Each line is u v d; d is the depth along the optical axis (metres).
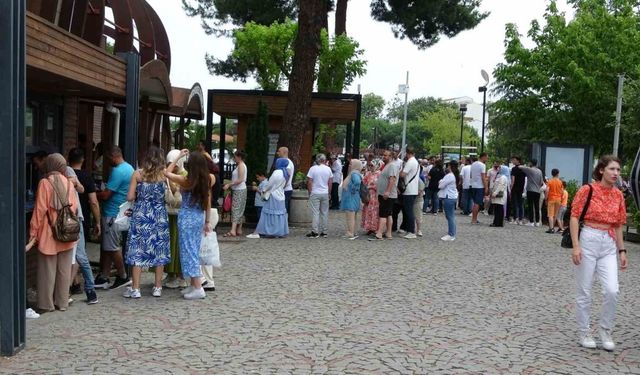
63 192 7.86
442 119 73.56
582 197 6.95
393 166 15.16
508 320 7.95
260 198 15.52
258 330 7.17
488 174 23.34
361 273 10.75
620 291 10.04
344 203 15.40
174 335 6.93
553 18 28.73
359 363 6.09
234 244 13.81
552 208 18.09
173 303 8.42
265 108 17.28
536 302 9.01
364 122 100.75
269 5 29.58
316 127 24.39
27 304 8.38
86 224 10.26
